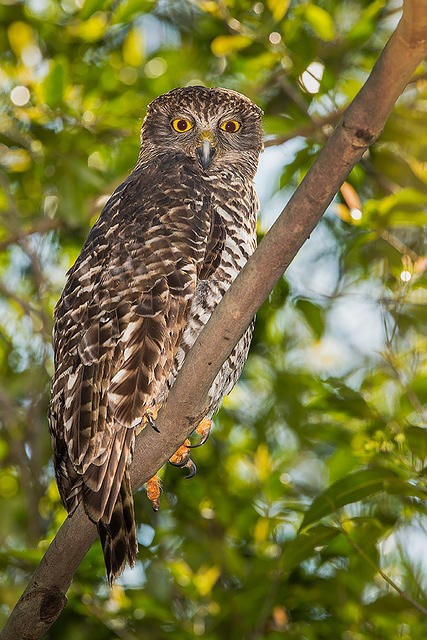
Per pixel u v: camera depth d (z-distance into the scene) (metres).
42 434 11.39
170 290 7.64
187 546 11.44
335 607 10.52
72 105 12.23
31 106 11.70
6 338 13.28
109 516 6.81
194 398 6.63
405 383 9.86
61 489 8.14
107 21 12.24
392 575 11.08
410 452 9.02
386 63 5.13
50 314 12.95
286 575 9.98
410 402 9.80
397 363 10.06
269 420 12.77
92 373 7.35
